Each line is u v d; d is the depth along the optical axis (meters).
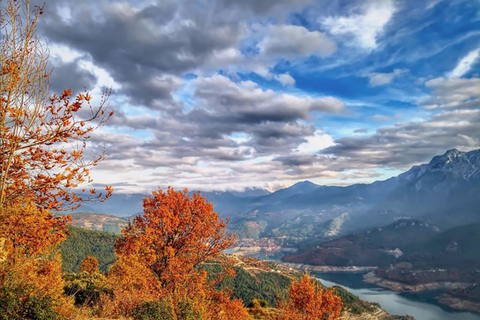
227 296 22.03
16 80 8.02
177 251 23.80
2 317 10.02
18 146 8.41
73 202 9.30
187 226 24.33
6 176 8.10
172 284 20.81
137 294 17.20
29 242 9.94
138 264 20.64
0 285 11.00
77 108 8.91
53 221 9.35
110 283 20.23
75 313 13.14
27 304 10.60
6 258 11.68
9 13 8.20
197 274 21.70
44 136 8.68
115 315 15.05
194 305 16.75
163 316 14.72
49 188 8.90
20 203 8.94
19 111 8.16
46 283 13.03
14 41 8.28
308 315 21.69
